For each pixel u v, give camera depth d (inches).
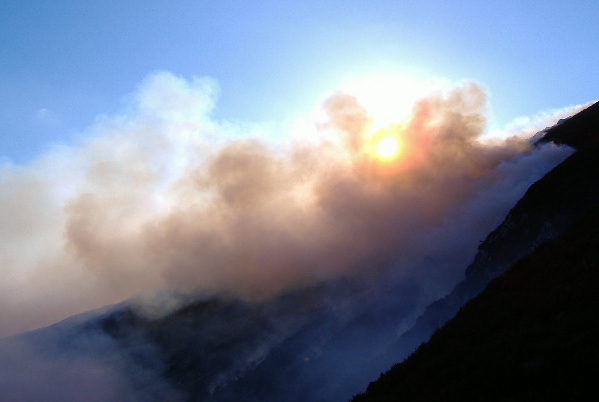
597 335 477.7
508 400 426.9
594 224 859.4
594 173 1616.6
